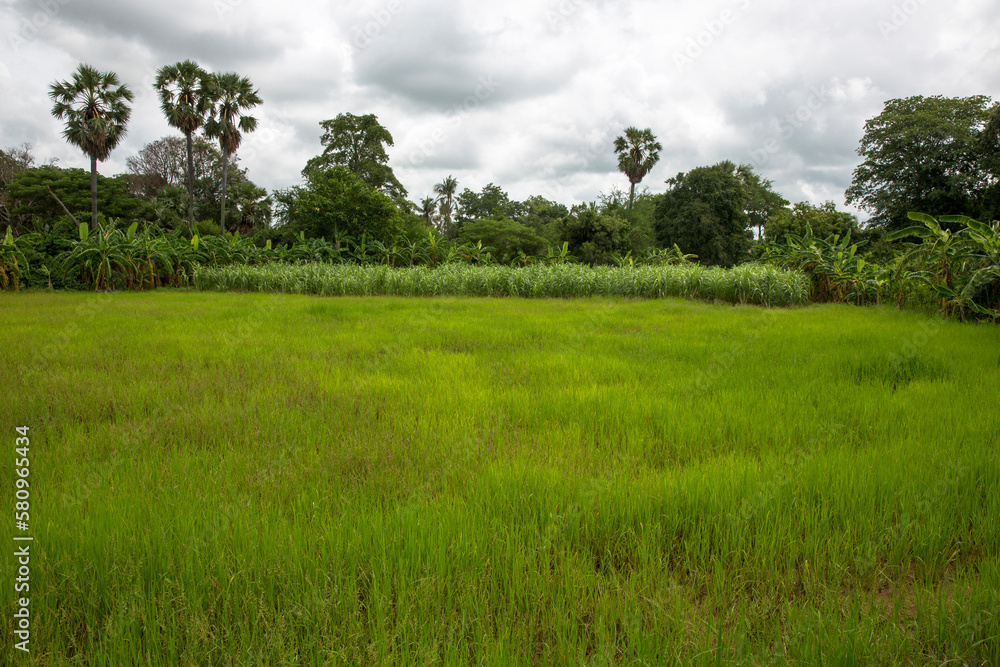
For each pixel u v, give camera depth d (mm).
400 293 21625
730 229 44000
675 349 8117
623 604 2289
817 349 7980
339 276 21938
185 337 8766
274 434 4230
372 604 2242
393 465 3668
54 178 40562
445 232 67750
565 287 20828
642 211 59062
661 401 5094
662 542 2828
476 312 13633
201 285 23422
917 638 2170
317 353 7633
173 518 2818
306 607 2162
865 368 6469
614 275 21125
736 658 1993
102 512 2818
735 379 6121
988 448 3799
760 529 2820
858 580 2547
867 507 3016
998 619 2168
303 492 3143
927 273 13891
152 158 52812
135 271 22922
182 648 2080
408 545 2562
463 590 2326
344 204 34062
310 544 2570
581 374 6445
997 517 2938
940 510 2988
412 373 6480
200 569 2377
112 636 2035
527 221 62438
